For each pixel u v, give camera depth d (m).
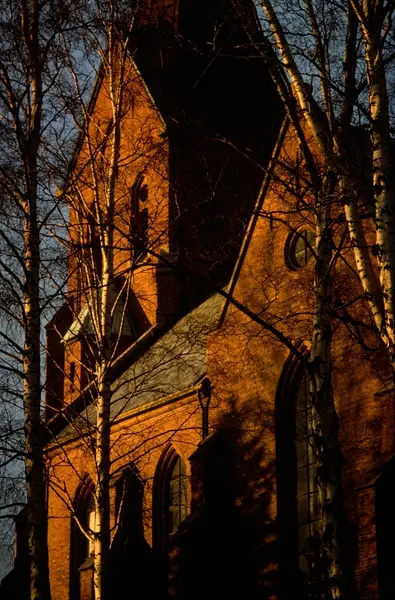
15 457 28.28
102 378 33.06
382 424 34.75
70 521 53.91
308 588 37.38
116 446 50.00
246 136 50.22
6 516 28.33
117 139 34.38
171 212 45.81
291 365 39.66
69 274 32.88
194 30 53.44
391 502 32.97
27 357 29.00
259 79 51.12
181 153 37.97
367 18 24.19
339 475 24.08
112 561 45.03
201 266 52.34
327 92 25.53
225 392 42.22
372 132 23.91
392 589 32.12
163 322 54.53
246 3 27.00
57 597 53.97
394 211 23.53
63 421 55.50
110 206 33.81
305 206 25.56
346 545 23.70
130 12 35.00
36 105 31.03
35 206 30.14
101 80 37.75
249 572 39.69
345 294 31.12
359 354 35.81
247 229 41.94
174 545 40.25
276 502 39.12
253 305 41.03
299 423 39.38
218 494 41.00
